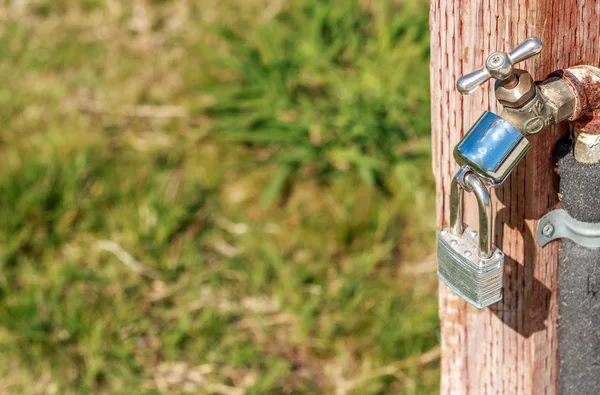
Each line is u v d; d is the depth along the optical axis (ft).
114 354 9.91
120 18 14.74
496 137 4.98
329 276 10.73
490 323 6.30
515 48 4.87
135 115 13.16
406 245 11.07
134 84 13.70
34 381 9.87
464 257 5.43
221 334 10.20
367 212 11.39
